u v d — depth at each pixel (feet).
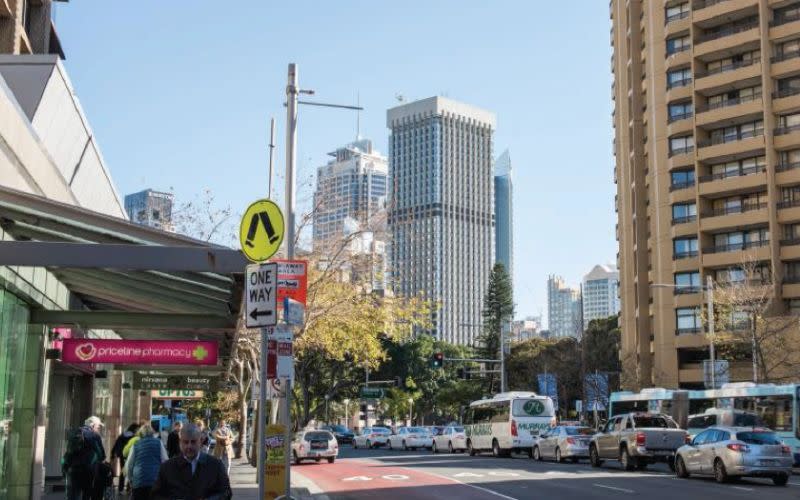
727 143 217.97
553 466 114.83
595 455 113.19
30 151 53.62
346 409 378.94
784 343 167.02
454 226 602.03
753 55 221.46
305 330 92.53
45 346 58.39
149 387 117.29
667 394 139.33
